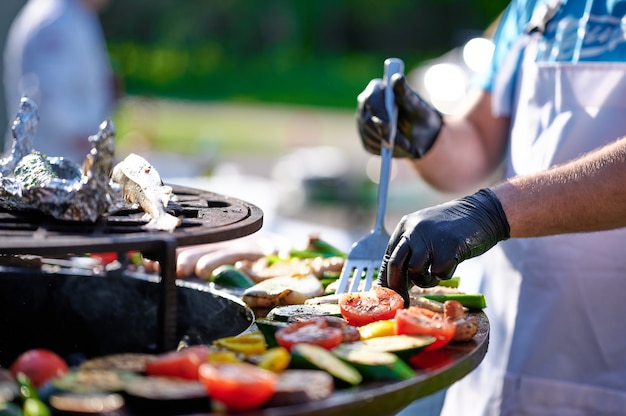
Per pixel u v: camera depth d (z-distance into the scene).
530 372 1.76
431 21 25.48
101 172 1.14
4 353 1.50
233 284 1.58
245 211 1.33
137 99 9.00
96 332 1.52
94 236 1.10
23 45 3.88
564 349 1.74
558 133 1.71
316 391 0.87
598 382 1.71
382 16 25.66
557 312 1.73
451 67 5.32
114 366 0.93
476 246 1.24
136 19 25.48
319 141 12.36
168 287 1.10
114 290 1.52
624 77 1.64
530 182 1.31
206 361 0.93
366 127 1.73
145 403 0.84
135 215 1.25
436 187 2.00
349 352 1.01
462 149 1.93
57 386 0.85
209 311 1.44
